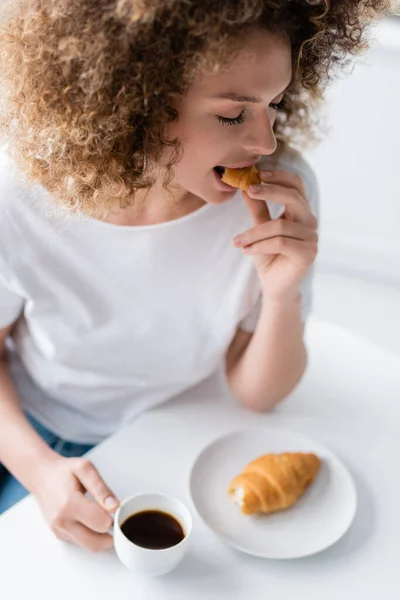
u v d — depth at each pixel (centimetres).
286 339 136
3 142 115
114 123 100
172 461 126
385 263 262
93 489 112
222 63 93
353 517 117
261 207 124
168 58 95
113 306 132
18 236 124
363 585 108
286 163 136
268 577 108
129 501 109
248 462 127
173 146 104
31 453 124
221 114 100
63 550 109
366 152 245
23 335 138
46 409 145
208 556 110
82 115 101
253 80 96
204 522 114
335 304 251
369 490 125
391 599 106
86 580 105
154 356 137
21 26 104
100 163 105
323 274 266
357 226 261
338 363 154
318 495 122
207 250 130
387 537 117
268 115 103
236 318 136
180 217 126
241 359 142
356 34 113
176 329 135
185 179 111
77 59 98
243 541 113
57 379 138
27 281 128
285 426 137
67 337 133
